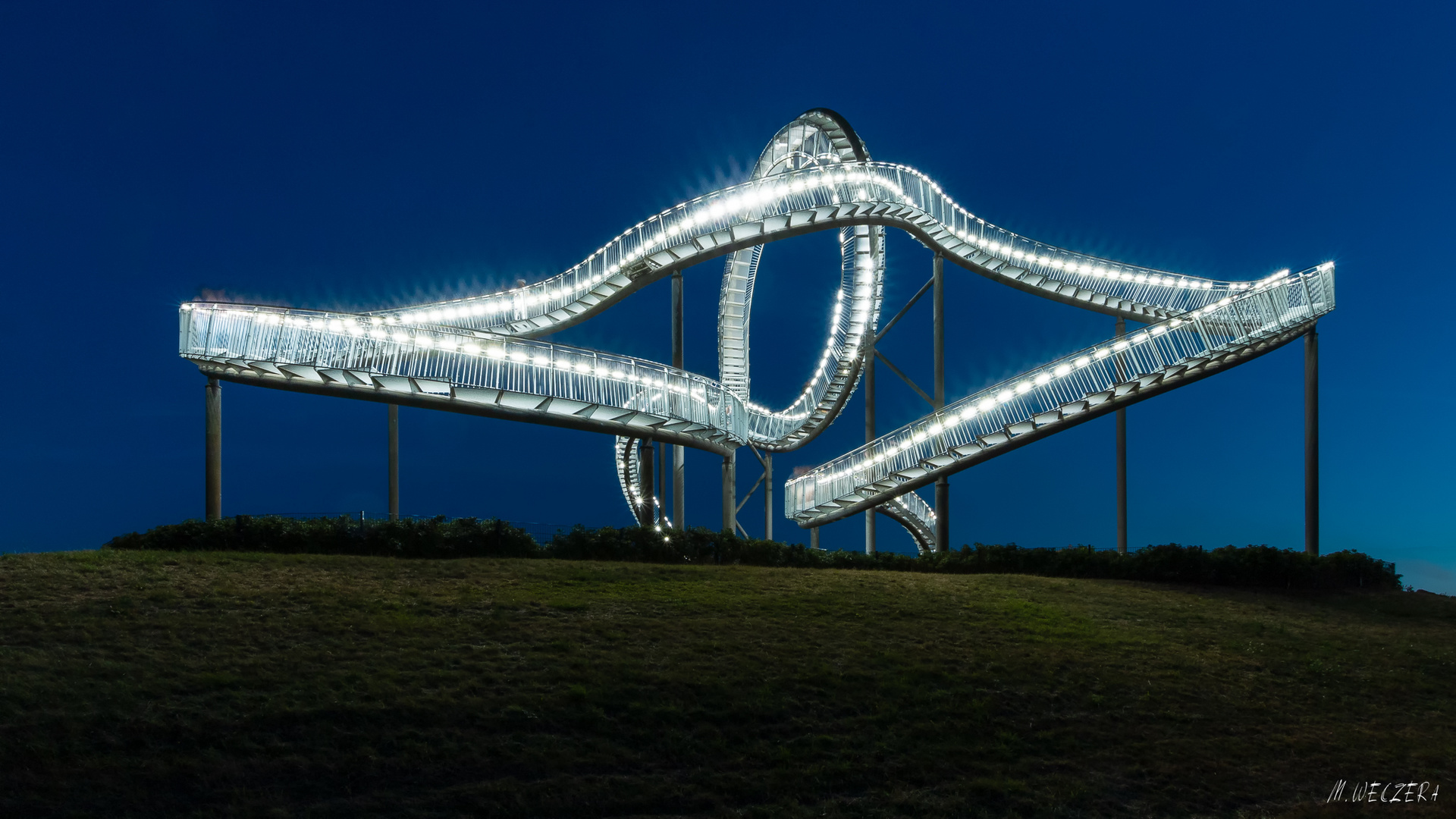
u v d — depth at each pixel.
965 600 22.44
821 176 37.16
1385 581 28.72
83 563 19.91
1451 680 19.45
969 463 35.75
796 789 12.78
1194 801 13.49
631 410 30.81
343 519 24.98
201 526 23.56
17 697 12.87
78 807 10.91
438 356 29.34
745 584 22.47
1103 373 35.44
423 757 12.52
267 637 16.00
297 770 11.98
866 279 46.09
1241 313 33.28
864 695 15.60
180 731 12.48
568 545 25.75
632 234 38.19
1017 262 40.94
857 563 29.33
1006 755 14.21
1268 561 27.86
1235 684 18.05
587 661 15.87
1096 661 18.42
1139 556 28.17
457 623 17.48
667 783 12.59
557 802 11.91
